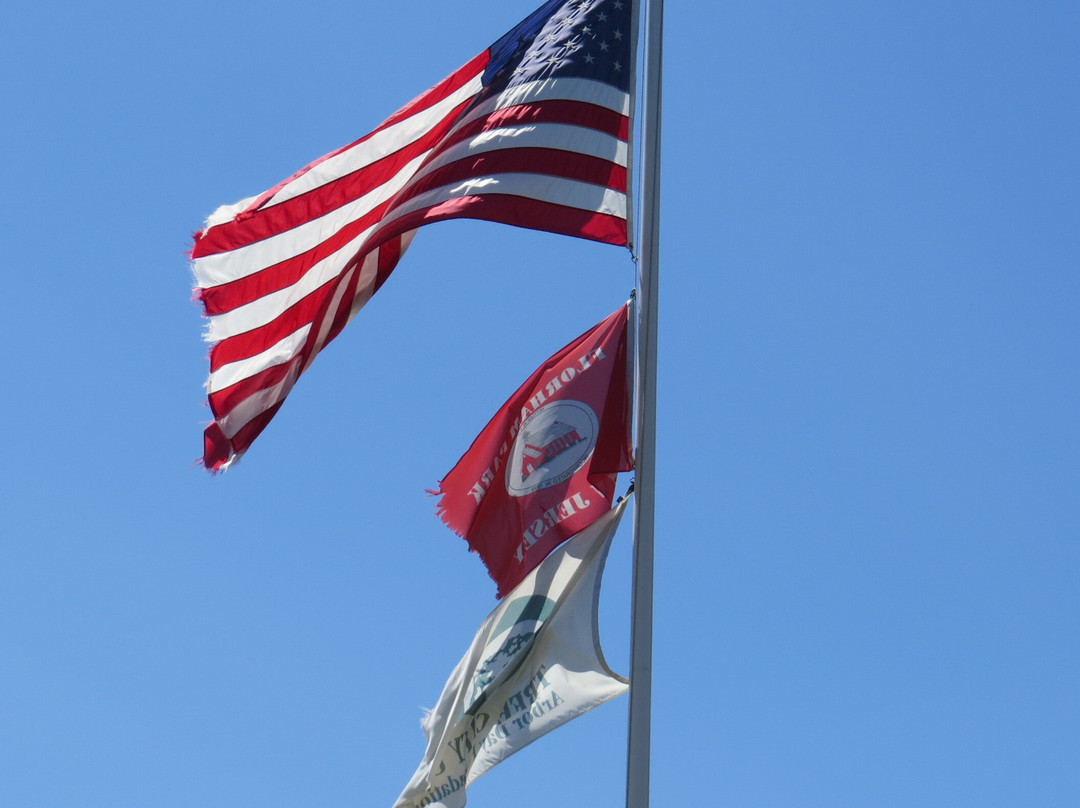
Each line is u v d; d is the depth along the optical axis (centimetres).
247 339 1429
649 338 1195
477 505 1275
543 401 1285
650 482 1152
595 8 1362
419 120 1474
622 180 1279
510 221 1259
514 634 1237
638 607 1114
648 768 1068
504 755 1213
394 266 1445
